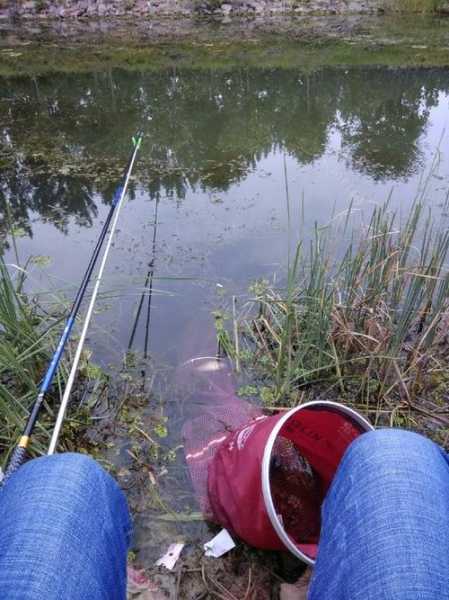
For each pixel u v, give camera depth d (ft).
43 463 3.37
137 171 14.11
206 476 6.12
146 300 9.29
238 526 5.15
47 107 18.94
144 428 6.82
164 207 12.37
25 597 2.53
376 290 8.11
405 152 15.11
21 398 6.74
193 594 5.04
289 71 22.88
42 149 15.37
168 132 16.78
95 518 3.14
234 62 24.14
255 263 10.31
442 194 12.48
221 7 32.32
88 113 18.40
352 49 25.76
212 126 17.31
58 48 26.50
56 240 11.15
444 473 3.22
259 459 4.92
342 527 3.10
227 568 5.24
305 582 5.09
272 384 7.64
